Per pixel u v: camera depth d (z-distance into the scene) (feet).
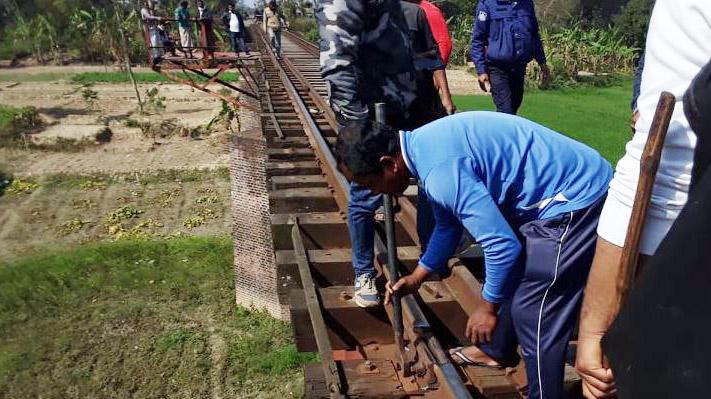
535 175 6.77
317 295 10.34
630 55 106.01
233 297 36.17
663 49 3.76
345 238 14.15
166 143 70.23
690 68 3.61
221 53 60.13
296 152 22.81
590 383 4.50
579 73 104.06
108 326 32.65
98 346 30.96
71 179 57.36
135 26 113.70
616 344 3.62
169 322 33.60
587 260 6.73
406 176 7.53
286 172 20.58
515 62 16.19
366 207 9.66
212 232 47.42
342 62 9.34
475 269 11.43
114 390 28.32
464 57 118.01
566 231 6.70
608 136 40.75
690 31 3.59
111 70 112.68
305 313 10.34
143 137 71.20
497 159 6.79
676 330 3.19
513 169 6.79
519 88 17.08
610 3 151.84
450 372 7.68
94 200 53.31
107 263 39.75
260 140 30.04
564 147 6.95
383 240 12.97
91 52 115.03
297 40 95.20
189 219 49.83
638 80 11.64
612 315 4.30
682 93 3.66
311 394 8.41
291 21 171.01
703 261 3.09
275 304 32.48
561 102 65.67
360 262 10.07
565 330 7.02
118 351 30.83
